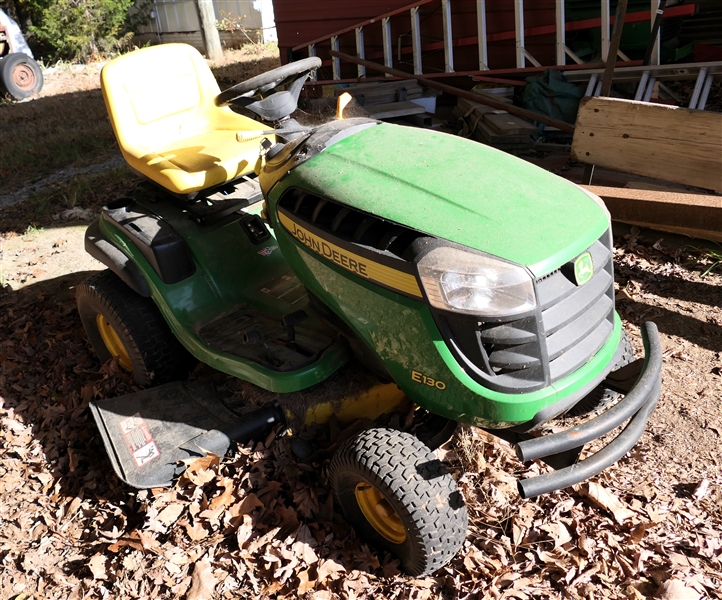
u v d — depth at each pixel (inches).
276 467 110.0
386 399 111.3
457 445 111.7
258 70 440.1
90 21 605.9
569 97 254.7
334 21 323.0
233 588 97.3
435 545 86.9
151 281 121.6
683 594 87.8
